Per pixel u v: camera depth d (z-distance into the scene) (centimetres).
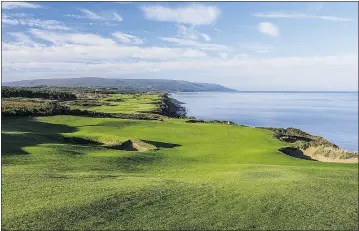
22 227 1175
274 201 1658
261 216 1462
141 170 2372
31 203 1382
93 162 2434
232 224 1359
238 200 1628
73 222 1254
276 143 4044
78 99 12725
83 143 3488
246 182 1992
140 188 1681
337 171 2486
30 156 2392
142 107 9544
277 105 18062
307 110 14312
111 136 3706
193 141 4109
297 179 2131
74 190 1577
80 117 5741
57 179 1764
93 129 4628
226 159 3011
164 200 1548
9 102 6531
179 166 2602
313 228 1398
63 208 1348
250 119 10344
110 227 1247
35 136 3281
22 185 1606
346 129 8444
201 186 1827
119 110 8450
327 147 3866
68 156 2547
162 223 1312
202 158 3023
